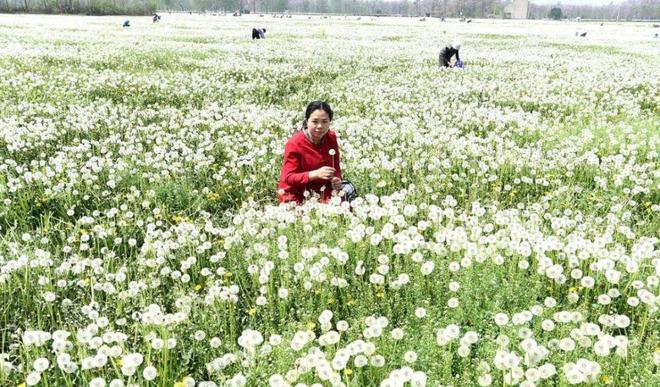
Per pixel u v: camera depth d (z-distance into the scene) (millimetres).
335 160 5977
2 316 3812
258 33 31828
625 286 3924
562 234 4719
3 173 6566
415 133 8477
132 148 7531
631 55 24516
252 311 3748
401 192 5773
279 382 2709
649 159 7496
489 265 4105
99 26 43812
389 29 51281
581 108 11062
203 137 8562
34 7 95125
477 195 6383
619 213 5418
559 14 176500
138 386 2863
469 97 12914
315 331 3725
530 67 18281
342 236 4738
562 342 2965
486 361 3123
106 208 5957
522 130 9234
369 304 3818
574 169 7043
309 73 16078
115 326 3734
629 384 2941
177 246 4590
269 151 8055
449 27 61281
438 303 3787
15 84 11898
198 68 16719
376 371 3051
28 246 4785
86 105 10734
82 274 4254
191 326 3648
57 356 3049
